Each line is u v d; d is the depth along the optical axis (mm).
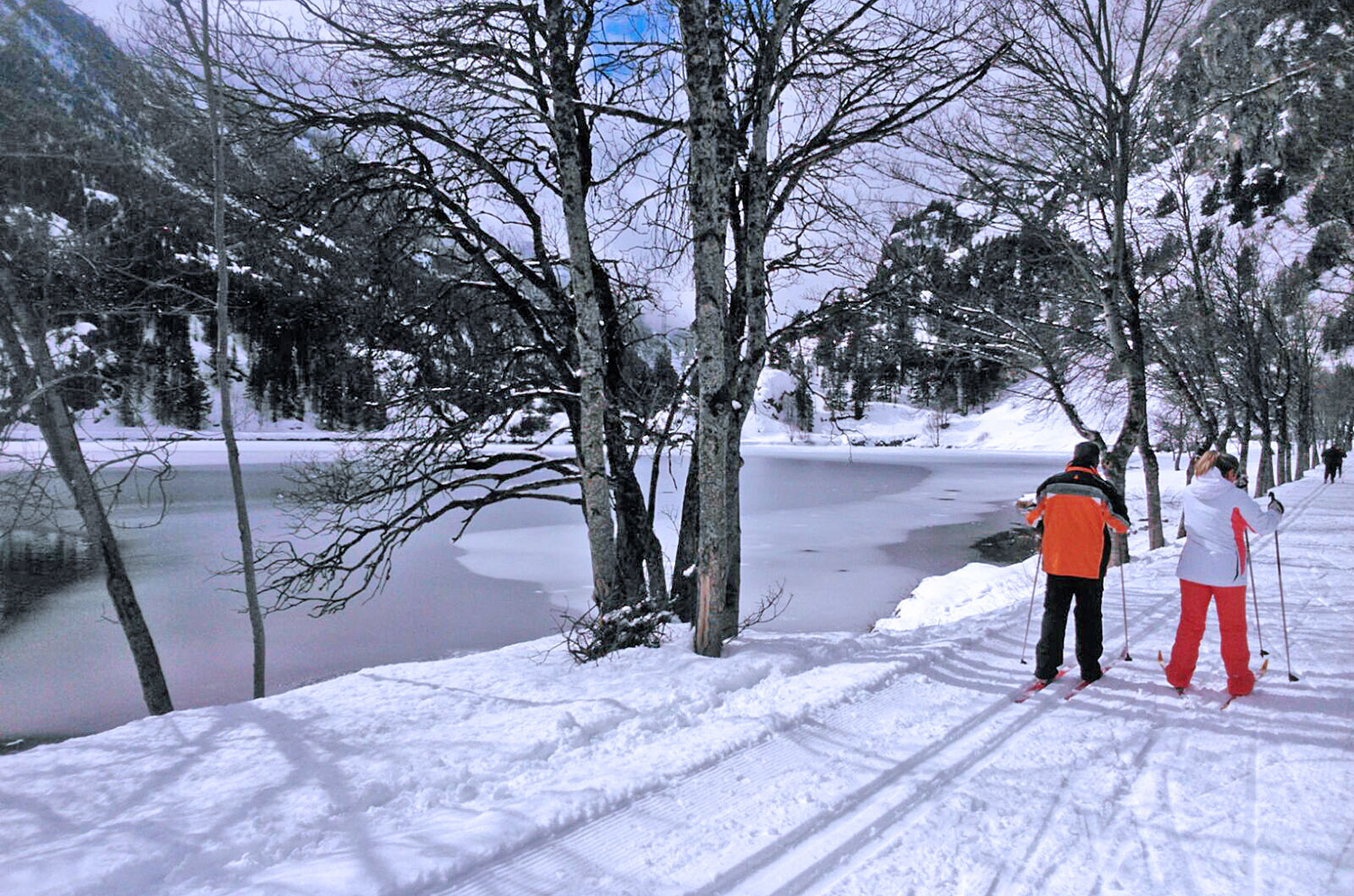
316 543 23500
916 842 2775
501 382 8438
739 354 6859
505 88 6770
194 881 2492
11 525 6980
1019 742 3771
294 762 3451
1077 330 11055
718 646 5234
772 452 98375
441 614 15562
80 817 2932
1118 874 2533
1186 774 3350
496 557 21812
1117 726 3967
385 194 7375
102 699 11578
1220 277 17141
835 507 34781
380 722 4012
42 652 13672
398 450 8328
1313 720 3961
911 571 19188
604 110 6355
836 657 5320
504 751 3537
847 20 6305
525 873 2561
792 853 2703
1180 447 42000
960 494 41469
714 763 3465
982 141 9758
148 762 3467
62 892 2389
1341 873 2510
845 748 3656
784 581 17828
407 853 2625
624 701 4219
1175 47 9383
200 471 50438
